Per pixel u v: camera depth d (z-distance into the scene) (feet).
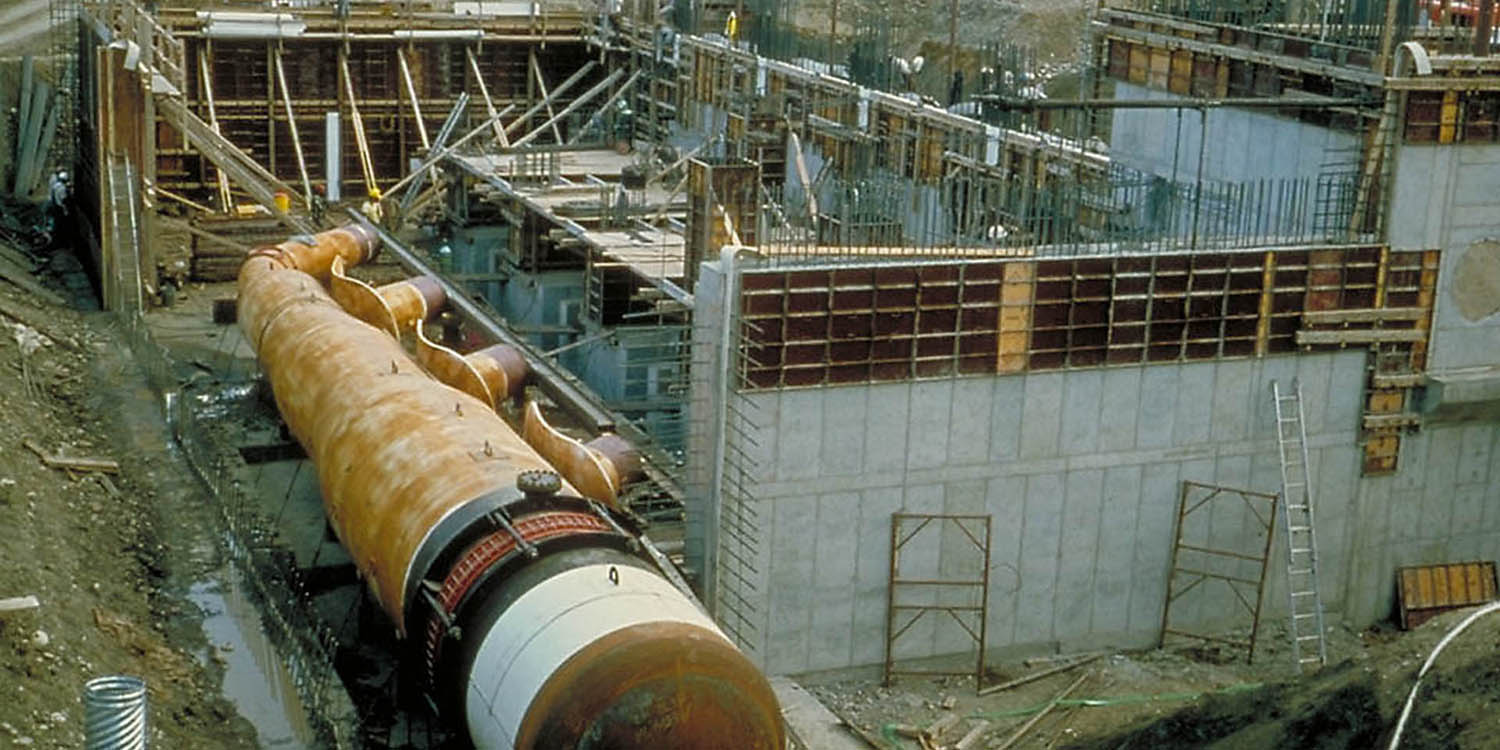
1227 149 128.57
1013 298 106.32
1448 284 116.78
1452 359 118.32
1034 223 115.55
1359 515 118.83
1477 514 122.11
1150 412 111.55
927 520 106.93
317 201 168.45
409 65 208.23
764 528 104.12
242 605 94.43
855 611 107.24
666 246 138.10
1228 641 115.03
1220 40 127.95
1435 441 119.55
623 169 166.91
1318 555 118.21
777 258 103.40
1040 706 104.58
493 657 72.13
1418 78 111.45
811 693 105.09
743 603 104.17
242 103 201.05
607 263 137.69
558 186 160.66
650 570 77.46
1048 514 110.63
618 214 146.82
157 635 89.56
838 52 185.47
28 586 84.48
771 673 106.11
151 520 105.50
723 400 101.65
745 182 115.65
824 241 122.31
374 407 97.96
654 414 130.52
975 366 106.63
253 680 86.33
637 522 101.09
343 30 202.80
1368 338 115.14
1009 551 110.11
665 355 136.98
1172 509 113.70
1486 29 114.62
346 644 99.45
